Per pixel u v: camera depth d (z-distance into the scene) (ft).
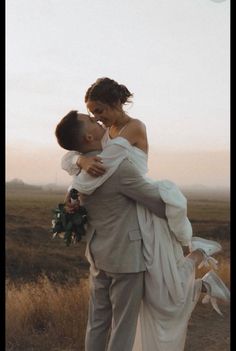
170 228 5.35
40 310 8.71
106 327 5.65
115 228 5.22
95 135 5.26
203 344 8.15
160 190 5.26
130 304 5.28
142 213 5.33
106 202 5.22
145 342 5.60
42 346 8.37
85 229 5.58
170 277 5.36
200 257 5.81
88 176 5.18
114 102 5.30
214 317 8.47
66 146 5.26
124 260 5.20
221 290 5.75
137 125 5.45
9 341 8.39
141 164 5.37
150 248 5.31
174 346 5.49
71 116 5.21
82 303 8.86
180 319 5.54
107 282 5.54
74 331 8.55
